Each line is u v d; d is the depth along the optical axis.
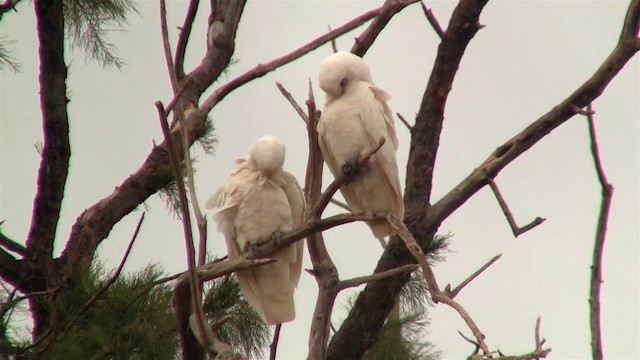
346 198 11.33
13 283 11.53
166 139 6.95
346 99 10.88
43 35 12.04
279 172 11.15
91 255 12.02
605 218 7.59
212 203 11.62
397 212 10.85
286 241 8.86
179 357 10.05
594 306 7.41
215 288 11.24
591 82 11.73
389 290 11.64
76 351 9.24
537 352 6.69
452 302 7.17
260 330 11.34
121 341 9.48
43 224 11.87
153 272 10.12
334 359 11.82
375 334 11.80
